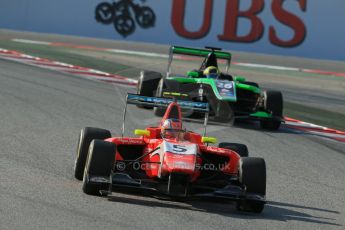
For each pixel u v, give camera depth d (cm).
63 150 4250
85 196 3086
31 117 5259
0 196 2956
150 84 6303
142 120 5638
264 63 10544
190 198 3186
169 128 3353
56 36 11494
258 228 2880
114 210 2891
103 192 2998
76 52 10000
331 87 9281
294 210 3359
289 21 11025
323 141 5803
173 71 9206
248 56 10894
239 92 6103
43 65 8419
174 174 2956
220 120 5681
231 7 11069
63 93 6581
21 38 10994
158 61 9931
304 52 11088
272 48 11088
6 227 2502
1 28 11888
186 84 5903
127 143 3269
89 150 3067
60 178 3462
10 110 5444
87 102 6244
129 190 3259
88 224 2653
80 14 11612
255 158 3158
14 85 6688
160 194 3175
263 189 3088
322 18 10981
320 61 11012
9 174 3434
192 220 2873
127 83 7838
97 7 11544
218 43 11138
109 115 5725
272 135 5722
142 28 11381
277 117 5900
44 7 11725
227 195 3073
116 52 10375
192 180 3150
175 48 6259
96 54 10000
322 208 3497
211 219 2927
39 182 3319
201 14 11150
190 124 5694
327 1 10944
